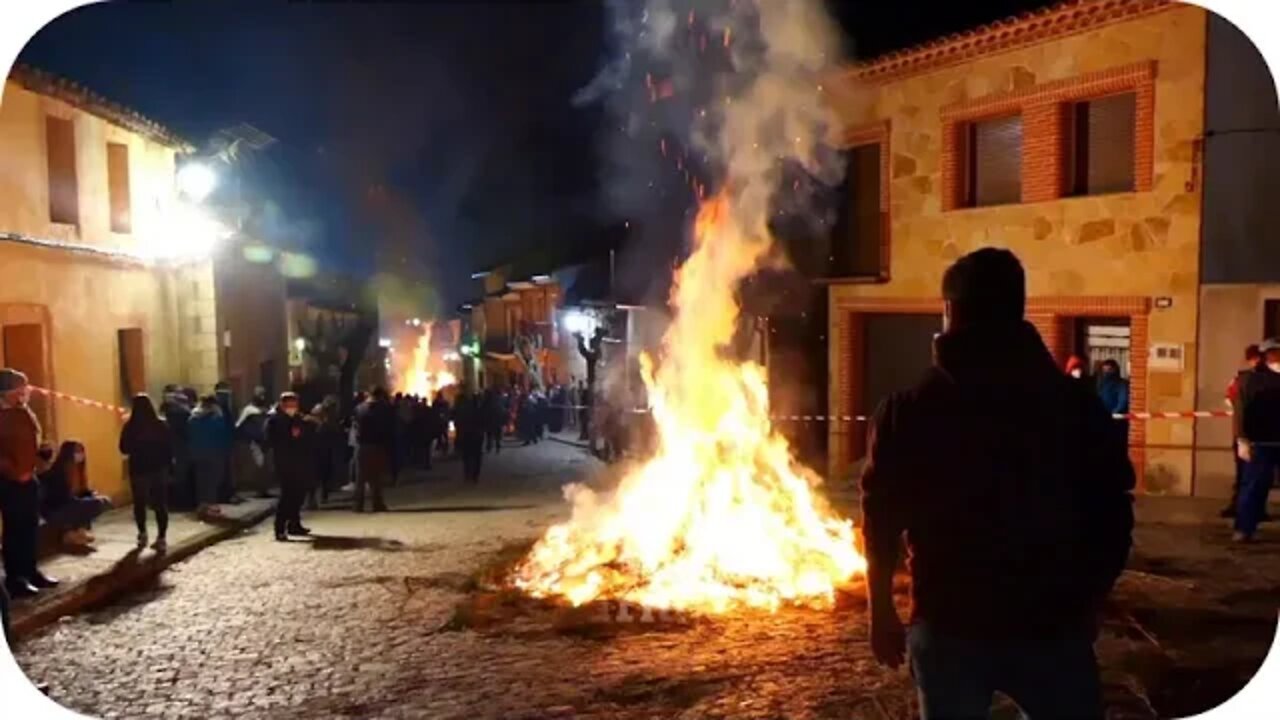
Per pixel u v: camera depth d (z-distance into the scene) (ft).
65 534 38.60
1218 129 45.93
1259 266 44.96
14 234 42.91
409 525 48.57
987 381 10.44
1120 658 23.32
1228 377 46.11
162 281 60.64
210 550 41.73
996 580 10.16
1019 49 54.08
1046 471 10.20
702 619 28.14
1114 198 49.85
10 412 31.14
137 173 56.85
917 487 10.46
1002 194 56.70
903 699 21.13
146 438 39.14
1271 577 30.91
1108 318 51.83
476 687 22.86
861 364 65.31
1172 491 47.57
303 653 25.85
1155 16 47.80
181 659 25.39
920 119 59.98
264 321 80.12
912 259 60.70
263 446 57.72
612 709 21.18
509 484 69.51
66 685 23.32
